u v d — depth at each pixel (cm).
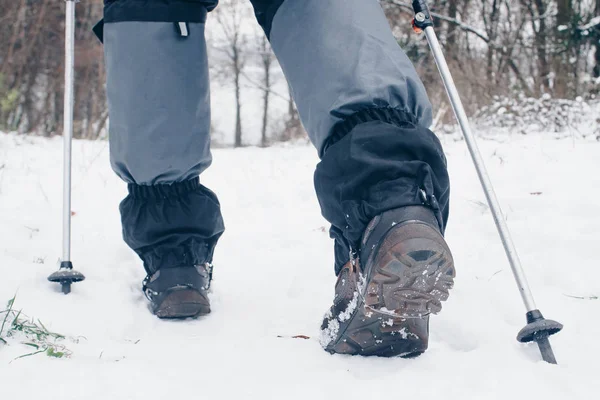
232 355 191
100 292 257
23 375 162
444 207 177
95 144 826
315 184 178
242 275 300
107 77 226
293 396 157
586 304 231
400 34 1644
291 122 2445
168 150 228
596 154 527
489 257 295
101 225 382
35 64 1683
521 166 500
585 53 1458
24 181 511
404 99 175
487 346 197
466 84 1199
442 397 155
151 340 214
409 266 158
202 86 228
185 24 219
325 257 321
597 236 310
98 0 1688
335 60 175
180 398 155
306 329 226
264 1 191
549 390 157
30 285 253
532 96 1101
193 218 243
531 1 1589
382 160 165
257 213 435
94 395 154
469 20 1695
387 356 187
